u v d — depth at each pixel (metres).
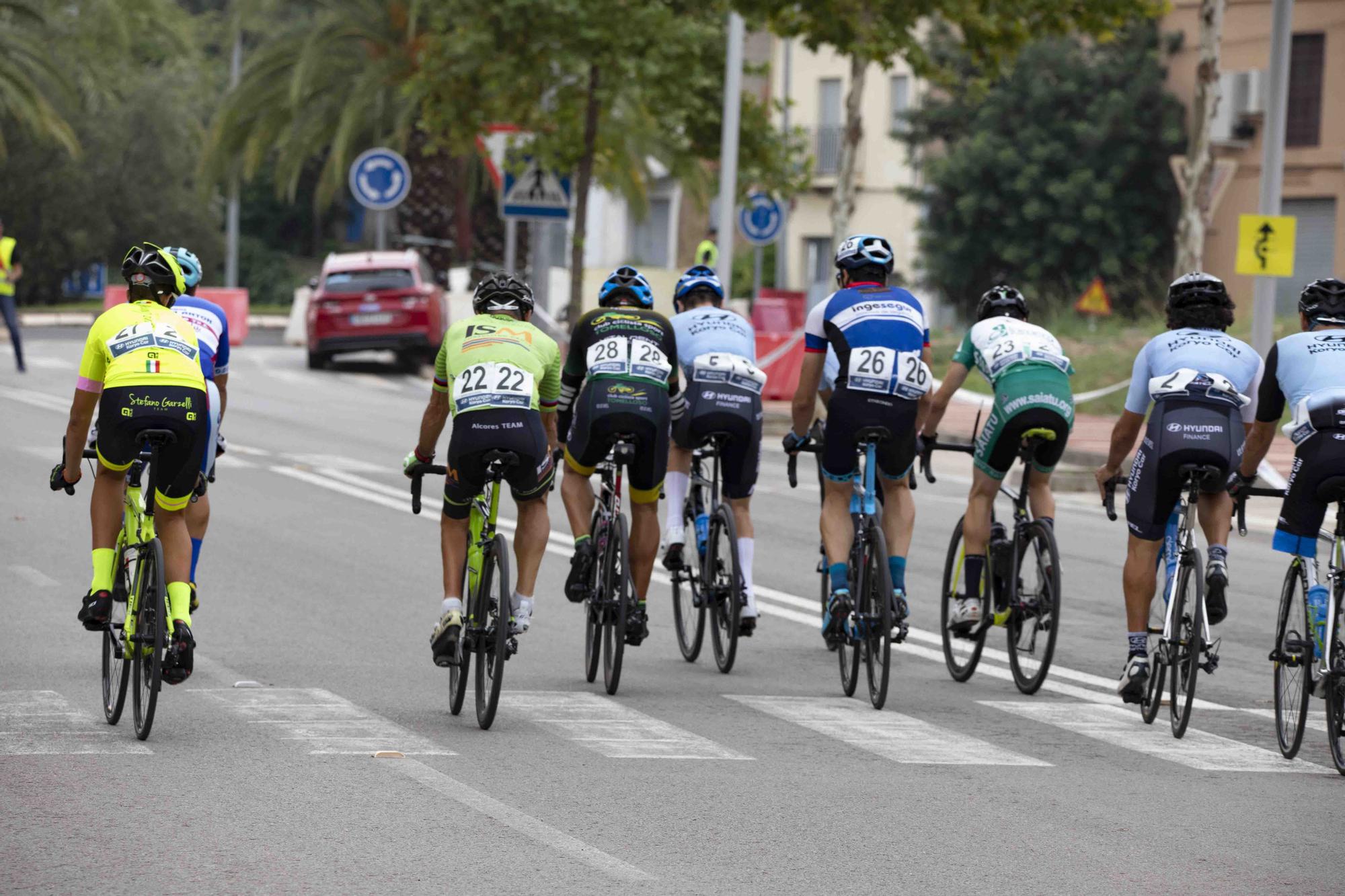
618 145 86.38
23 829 20.80
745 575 32.81
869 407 30.67
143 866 19.41
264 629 35.47
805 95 151.88
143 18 177.75
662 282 120.50
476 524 28.64
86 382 26.36
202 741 25.75
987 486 32.97
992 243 120.62
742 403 32.97
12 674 30.34
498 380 27.97
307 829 21.11
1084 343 96.75
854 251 31.12
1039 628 31.83
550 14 79.12
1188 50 115.75
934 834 21.88
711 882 19.50
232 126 134.25
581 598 32.06
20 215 169.25
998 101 118.69
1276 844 21.86
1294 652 27.00
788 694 31.53
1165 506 28.94
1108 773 25.84
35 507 49.66
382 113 127.75
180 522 26.17
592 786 23.77
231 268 163.38
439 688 30.75
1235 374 28.86
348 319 98.56
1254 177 112.62
